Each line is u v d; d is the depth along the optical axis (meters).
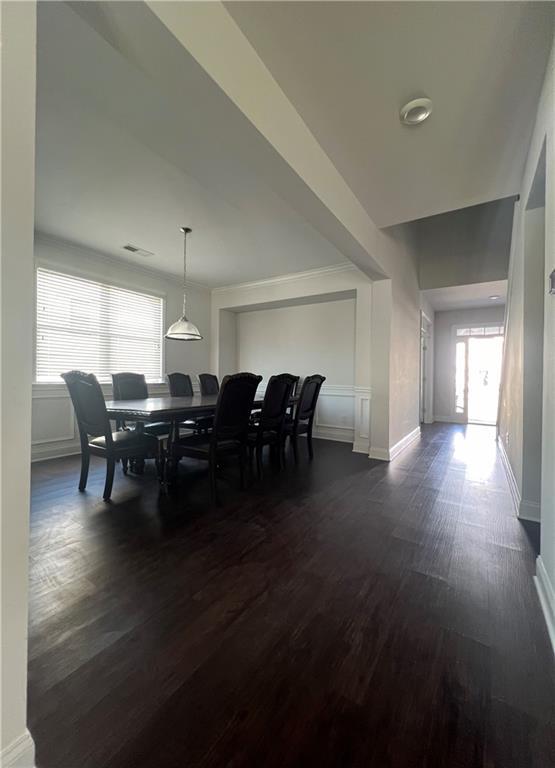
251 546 1.92
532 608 1.42
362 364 4.48
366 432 4.41
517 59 1.53
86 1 0.99
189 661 1.14
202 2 1.23
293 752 0.86
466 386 7.44
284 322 5.86
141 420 2.87
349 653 1.18
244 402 2.79
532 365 2.32
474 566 1.74
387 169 2.38
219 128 1.56
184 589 1.53
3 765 0.69
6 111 0.68
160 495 2.72
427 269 5.50
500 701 1.00
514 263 3.31
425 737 0.90
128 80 1.63
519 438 2.58
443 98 1.76
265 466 3.65
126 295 4.69
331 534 2.08
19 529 0.72
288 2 1.29
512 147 2.12
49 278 3.86
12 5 0.69
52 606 1.41
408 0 1.28
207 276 5.24
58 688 1.03
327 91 1.72
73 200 2.96
